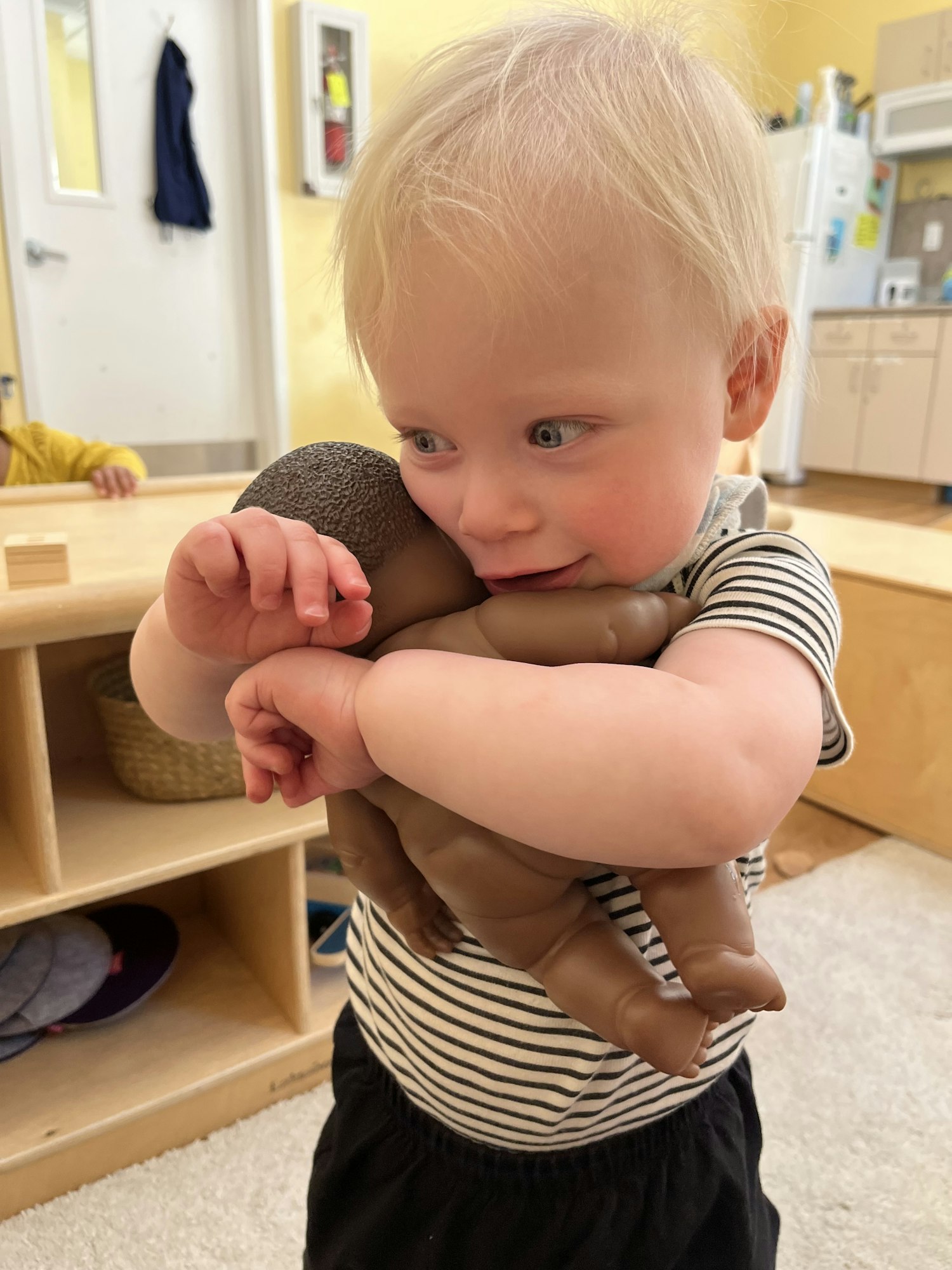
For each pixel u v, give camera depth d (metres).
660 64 0.36
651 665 0.39
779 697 0.33
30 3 2.70
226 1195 1.00
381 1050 0.57
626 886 0.45
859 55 4.35
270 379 3.34
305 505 0.39
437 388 0.35
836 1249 0.93
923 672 1.58
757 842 0.33
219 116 3.11
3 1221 0.96
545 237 0.32
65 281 2.95
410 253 0.34
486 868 0.38
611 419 0.34
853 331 4.18
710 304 0.35
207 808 1.06
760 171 0.38
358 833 0.45
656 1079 0.51
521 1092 0.48
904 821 1.66
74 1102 1.01
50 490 1.35
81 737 1.19
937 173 4.36
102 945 1.14
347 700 0.36
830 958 1.34
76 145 2.88
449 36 0.45
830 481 4.52
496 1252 0.53
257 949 1.19
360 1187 0.59
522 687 0.33
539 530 0.36
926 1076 1.14
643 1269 0.52
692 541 0.42
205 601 0.37
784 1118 1.08
